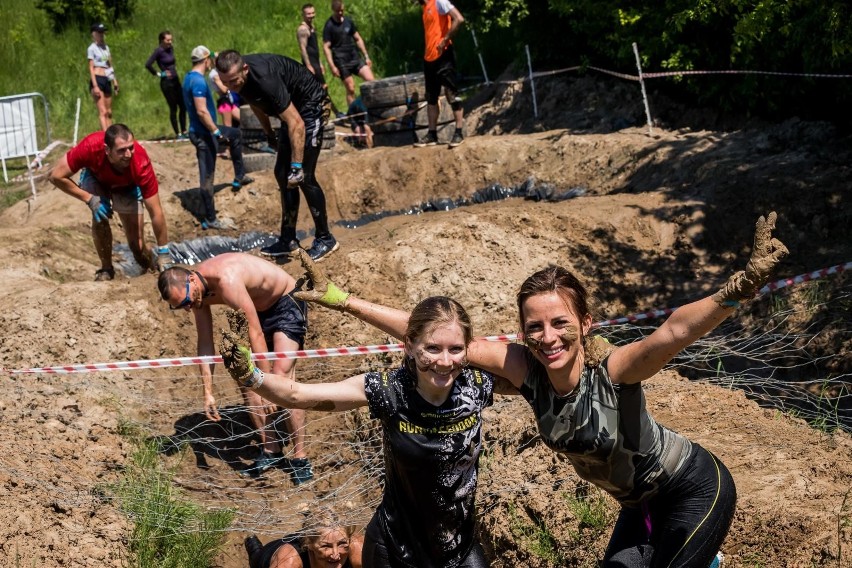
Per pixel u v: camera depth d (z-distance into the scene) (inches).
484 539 205.6
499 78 606.2
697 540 127.7
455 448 134.6
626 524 138.3
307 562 200.4
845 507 173.0
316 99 340.2
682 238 351.9
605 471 130.6
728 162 385.4
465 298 325.1
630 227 358.0
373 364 292.8
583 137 460.1
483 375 136.7
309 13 570.6
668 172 402.6
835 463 191.3
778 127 410.3
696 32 454.3
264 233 448.8
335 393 133.4
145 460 254.8
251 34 737.0
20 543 204.2
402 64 694.5
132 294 324.8
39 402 268.4
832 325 291.0
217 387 298.8
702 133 434.3
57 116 653.3
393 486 140.5
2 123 544.1
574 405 127.1
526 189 452.8
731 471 191.6
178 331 319.6
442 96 522.6
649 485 130.4
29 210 462.9
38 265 371.6
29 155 573.3
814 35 386.9
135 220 353.1
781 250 110.1
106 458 250.5
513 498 205.0
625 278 339.9
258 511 249.0
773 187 357.4
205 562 223.1
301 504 249.8
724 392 234.2
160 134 627.8
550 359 124.2
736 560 169.3
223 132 453.7
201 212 457.4
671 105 489.4
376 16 739.4
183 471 262.5
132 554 215.8
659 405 229.3
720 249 347.9
